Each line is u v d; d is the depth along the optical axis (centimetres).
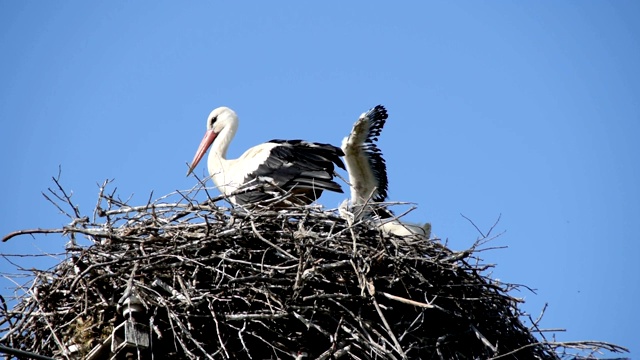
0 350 1016
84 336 1276
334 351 1241
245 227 1321
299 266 1248
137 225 1345
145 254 1280
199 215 1331
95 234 1277
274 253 1323
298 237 1312
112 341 1233
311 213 1388
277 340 1297
